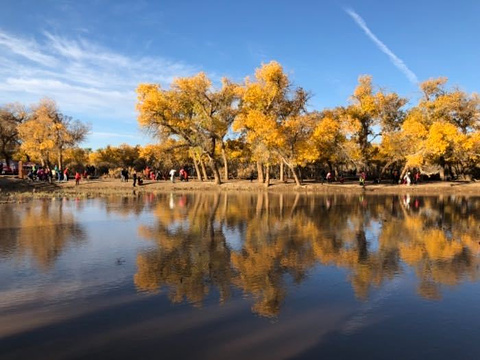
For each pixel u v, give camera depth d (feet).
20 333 19.43
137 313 21.99
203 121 144.05
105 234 46.09
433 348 18.17
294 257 35.40
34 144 176.45
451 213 69.87
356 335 19.51
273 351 17.74
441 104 160.76
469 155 151.23
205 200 95.71
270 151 132.87
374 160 179.42
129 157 242.78
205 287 26.68
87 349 17.79
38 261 33.06
